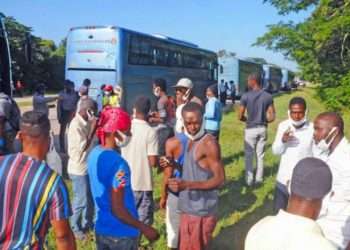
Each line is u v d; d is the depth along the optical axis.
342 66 27.64
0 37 10.38
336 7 26.39
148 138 5.28
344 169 3.73
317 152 4.00
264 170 10.86
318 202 2.27
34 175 2.63
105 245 3.56
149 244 5.80
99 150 3.56
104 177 3.46
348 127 20.33
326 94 27.00
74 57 16.92
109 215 3.52
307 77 29.25
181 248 4.29
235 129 20.03
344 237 3.72
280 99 48.09
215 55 29.14
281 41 29.75
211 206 4.21
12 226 2.59
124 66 16.69
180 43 22.83
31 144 2.75
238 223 7.06
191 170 4.17
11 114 6.75
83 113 5.86
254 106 8.72
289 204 2.33
